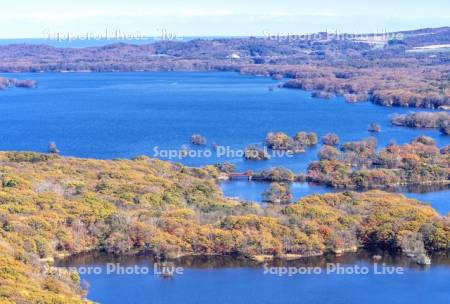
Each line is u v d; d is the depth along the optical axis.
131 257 176.88
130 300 152.75
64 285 144.25
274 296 156.50
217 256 178.25
